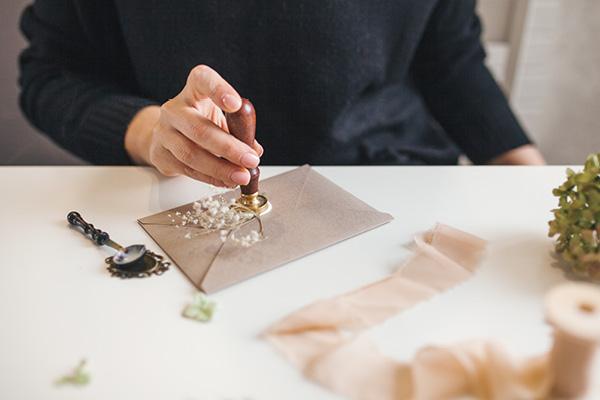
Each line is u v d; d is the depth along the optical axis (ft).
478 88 3.16
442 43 3.17
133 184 2.13
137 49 2.80
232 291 1.58
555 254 1.74
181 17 2.66
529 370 1.28
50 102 2.75
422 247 1.73
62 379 1.30
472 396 1.24
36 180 2.15
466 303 1.53
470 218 1.92
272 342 1.40
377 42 2.81
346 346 1.35
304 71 2.74
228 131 1.90
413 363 1.28
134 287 1.59
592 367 1.19
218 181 1.90
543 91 4.88
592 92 4.59
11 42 3.75
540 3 4.41
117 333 1.43
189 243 1.76
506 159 3.12
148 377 1.31
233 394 1.27
